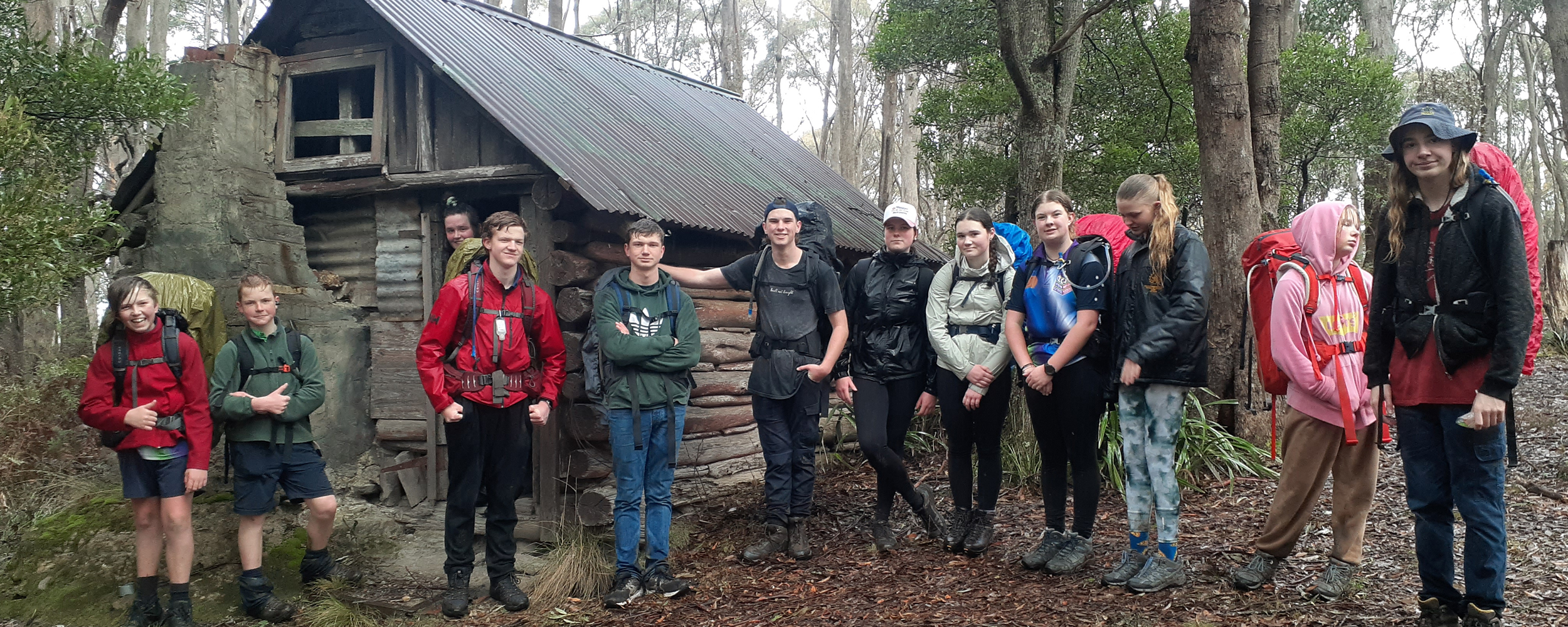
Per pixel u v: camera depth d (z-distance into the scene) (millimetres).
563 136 5727
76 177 5863
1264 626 3322
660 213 5375
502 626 4102
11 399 6789
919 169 23219
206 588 4605
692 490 5840
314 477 4457
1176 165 11055
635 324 4270
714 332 6152
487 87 5719
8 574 4727
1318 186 15758
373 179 5855
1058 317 3988
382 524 5531
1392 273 3092
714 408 6105
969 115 11555
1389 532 4250
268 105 6051
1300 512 3586
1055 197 3996
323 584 4637
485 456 4328
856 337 4672
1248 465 5426
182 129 5789
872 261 4676
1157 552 3832
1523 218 2980
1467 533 2951
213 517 5168
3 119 4484
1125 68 10852
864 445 4488
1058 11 9195
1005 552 4461
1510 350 2684
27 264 4367
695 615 4035
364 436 5992
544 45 7887
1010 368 4379
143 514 4102
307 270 6133
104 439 4043
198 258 5719
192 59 5879
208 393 4152
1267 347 3629
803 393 4691
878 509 4723
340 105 6086
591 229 5449
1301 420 3527
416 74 5777
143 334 4027
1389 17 15133
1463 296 2832
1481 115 20469
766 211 4578
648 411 4301
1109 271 3881
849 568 4461
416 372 5844
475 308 4195
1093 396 3939
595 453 5324
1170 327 3582
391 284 5984
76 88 5379
